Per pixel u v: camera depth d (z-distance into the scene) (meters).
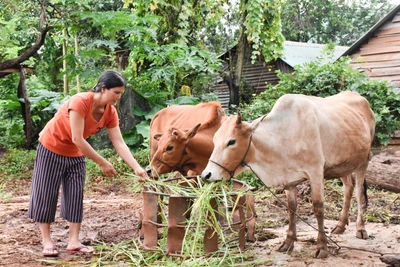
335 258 4.80
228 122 4.69
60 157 4.88
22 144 15.41
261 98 12.68
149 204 4.82
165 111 6.72
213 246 4.62
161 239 5.23
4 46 14.14
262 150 4.74
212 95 14.19
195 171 5.75
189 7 13.91
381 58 13.44
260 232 5.88
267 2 14.89
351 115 5.33
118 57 16.38
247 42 15.99
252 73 18.28
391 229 6.20
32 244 5.45
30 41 17.56
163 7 13.80
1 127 16.25
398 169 8.60
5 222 6.75
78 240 5.16
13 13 13.30
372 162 9.04
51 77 19.78
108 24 12.02
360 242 5.50
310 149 4.78
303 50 19.67
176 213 4.64
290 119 4.84
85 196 9.21
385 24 13.41
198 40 14.72
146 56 13.11
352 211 7.29
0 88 17.88
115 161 11.12
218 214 4.82
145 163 11.23
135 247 5.16
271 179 4.83
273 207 7.64
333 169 5.10
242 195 4.74
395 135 11.56
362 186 5.76
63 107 4.86
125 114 12.77
